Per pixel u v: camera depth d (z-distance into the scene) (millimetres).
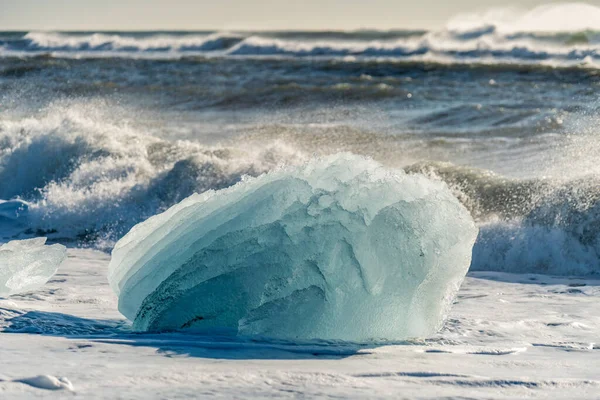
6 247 24141
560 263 29938
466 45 140250
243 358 15273
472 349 16922
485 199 35281
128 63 140125
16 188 47688
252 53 163500
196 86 102375
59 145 48750
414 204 17578
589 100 77062
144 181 41125
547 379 14156
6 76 119938
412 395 12812
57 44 181750
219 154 47062
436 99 83625
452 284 18422
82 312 20250
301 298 17234
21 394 11992
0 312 19328
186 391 12570
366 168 18047
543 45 132000
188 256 18031
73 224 37625
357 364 15078
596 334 18969
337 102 84938
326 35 193125
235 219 17844
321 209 17312
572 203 31453
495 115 69875
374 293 17281
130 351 15586
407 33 191375
